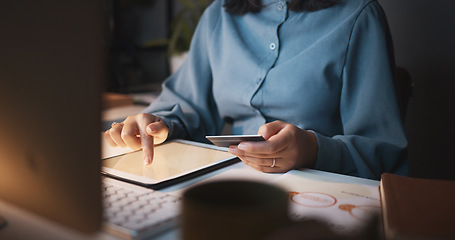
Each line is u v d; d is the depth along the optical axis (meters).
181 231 0.29
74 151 0.32
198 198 0.30
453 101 1.44
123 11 2.65
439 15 1.40
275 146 0.63
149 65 2.61
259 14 1.05
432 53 1.44
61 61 0.31
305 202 0.50
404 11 1.46
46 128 0.34
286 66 0.98
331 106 0.98
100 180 0.32
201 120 1.13
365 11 0.97
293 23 1.00
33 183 0.37
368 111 0.91
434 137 1.51
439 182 0.49
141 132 0.79
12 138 0.38
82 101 0.31
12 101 0.36
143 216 0.43
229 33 1.08
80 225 0.33
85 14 0.30
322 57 0.95
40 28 0.32
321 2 0.97
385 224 0.39
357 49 0.96
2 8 0.34
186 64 1.21
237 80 1.05
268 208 0.27
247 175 0.64
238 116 1.09
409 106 1.54
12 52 0.35
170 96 1.16
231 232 0.27
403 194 0.44
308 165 0.72
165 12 2.45
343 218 0.44
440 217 0.37
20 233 0.41
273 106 1.00
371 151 0.82
